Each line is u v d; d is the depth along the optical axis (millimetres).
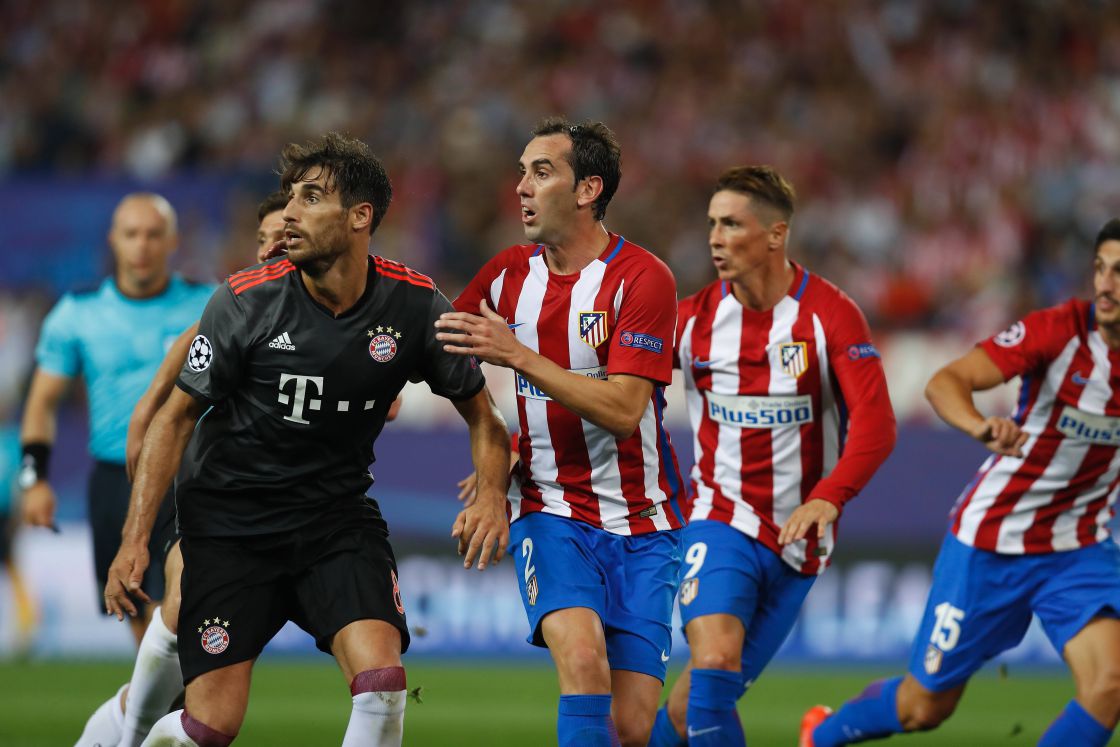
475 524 15633
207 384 15156
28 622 38656
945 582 20172
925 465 38250
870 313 50438
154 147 58500
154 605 21703
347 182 14727
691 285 53156
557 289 16969
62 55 62312
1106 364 18844
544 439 17109
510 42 61688
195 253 44938
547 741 25266
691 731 18328
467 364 16016
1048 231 52750
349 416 15438
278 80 60625
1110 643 18578
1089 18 60531
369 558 15562
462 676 35219
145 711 16922
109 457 23766
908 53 60469
